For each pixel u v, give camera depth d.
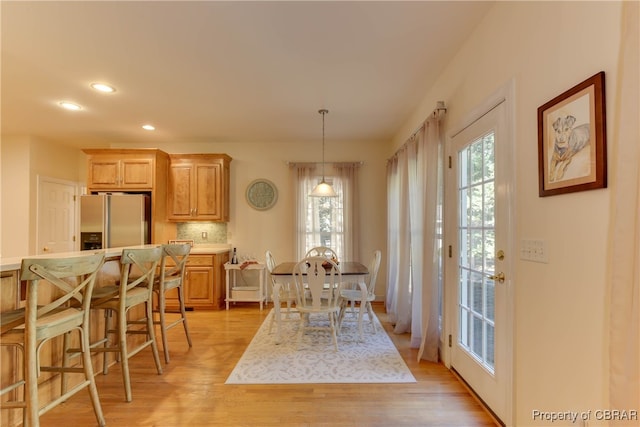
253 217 5.16
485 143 2.11
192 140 5.05
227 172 5.07
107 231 4.35
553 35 1.44
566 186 1.34
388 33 2.23
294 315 4.27
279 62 2.62
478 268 2.22
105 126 4.30
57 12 1.96
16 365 1.92
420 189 3.14
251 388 2.36
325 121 4.14
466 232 2.41
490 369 2.03
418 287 3.15
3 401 1.84
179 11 1.97
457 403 2.15
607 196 1.16
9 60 2.55
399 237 3.74
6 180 4.66
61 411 2.08
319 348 3.12
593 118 1.20
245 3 1.91
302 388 2.36
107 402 2.19
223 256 4.88
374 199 5.14
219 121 4.11
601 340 1.18
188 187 4.85
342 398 2.22
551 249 1.45
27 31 2.15
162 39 2.28
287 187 5.17
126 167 4.57
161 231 4.71
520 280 1.70
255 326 3.84
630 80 1.00
